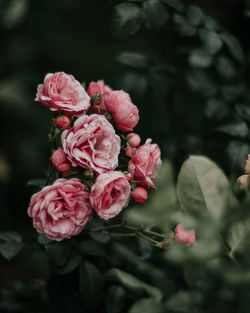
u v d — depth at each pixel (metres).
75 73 1.69
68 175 0.78
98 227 0.84
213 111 0.97
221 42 0.96
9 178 1.72
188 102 1.09
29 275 1.29
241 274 0.64
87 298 0.82
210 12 1.20
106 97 0.80
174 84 1.08
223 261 0.67
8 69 1.88
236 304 0.67
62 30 1.81
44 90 0.77
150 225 0.80
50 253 0.81
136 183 0.76
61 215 0.74
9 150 1.75
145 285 0.75
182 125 1.09
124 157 0.81
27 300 0.99
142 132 1.17
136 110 0.78
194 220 0.67
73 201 0.74
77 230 0.76
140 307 0.68
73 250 0.85
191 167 0.72
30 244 0.90
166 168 0.71
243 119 0.94
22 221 1.66
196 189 0.71
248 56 1.01
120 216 0.89
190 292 0.68
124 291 0.84
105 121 0.74
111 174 0.72
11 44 1.92
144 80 1.01
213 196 0.71
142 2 0.94
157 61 1.03
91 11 1.73
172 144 1.06
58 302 0.92
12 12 1.90
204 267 0.68
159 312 0.67
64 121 0.76
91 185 0.75
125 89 1.02
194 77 1.03
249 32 1.17
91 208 0.75
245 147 0.90
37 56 1.85
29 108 1.77
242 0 1.18
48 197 0.73
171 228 0.79
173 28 1.06
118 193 0.73
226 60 1.00
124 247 0.92
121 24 0.91
